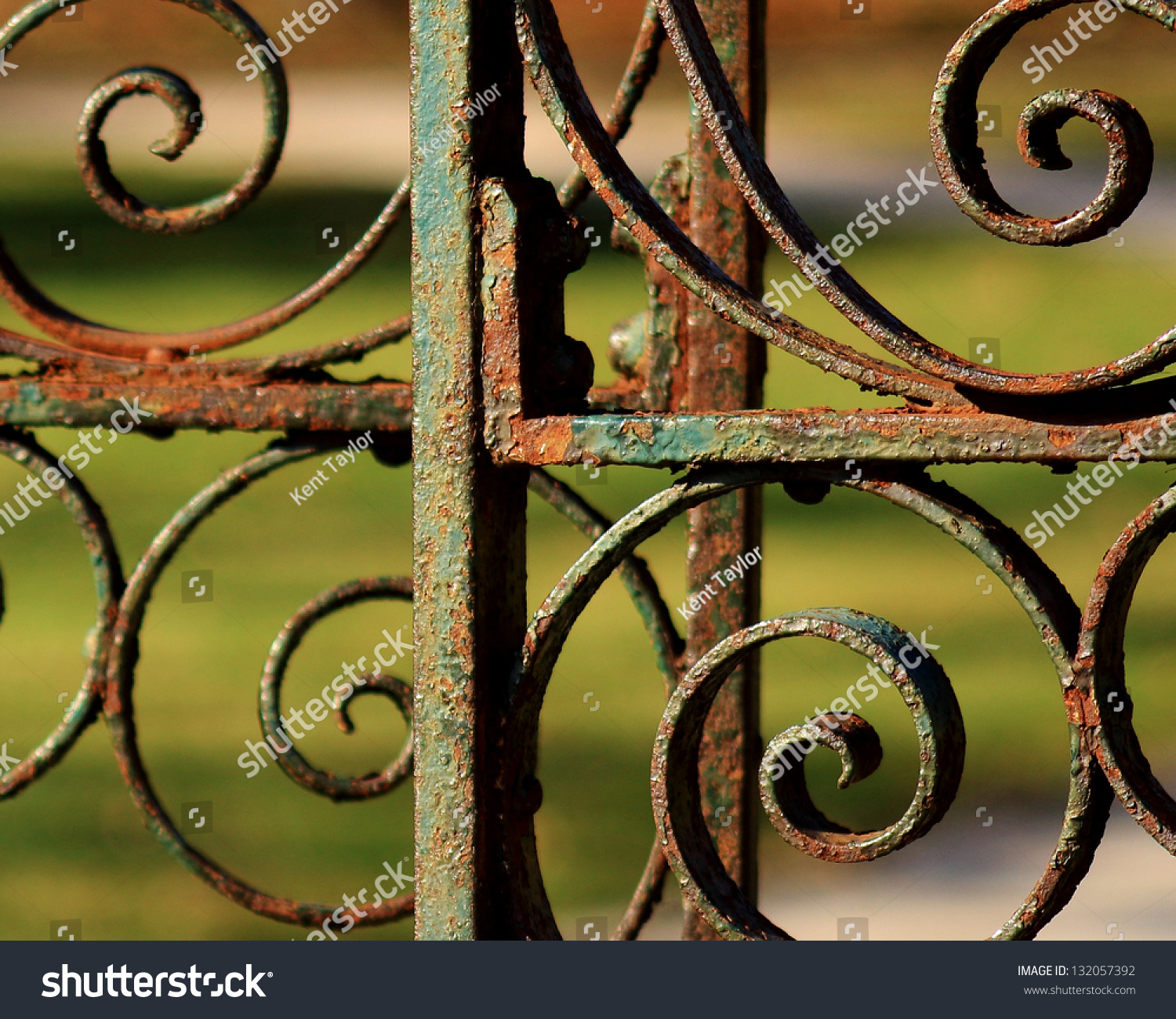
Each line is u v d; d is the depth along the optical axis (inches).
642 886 230.5
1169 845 125.3
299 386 209.8
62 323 218.1
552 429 147.6
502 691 154.6
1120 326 1106.7
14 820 458.3
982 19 126.1
